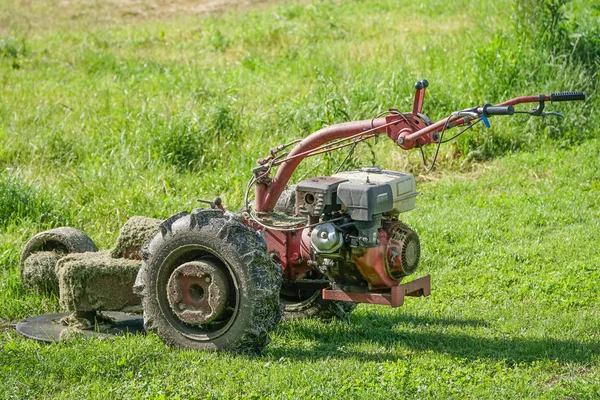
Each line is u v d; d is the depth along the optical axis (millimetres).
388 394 11117
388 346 13305
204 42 38844
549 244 18125
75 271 13844
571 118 25578
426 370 12047
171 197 20609
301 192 12906
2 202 19609
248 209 13781
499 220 19891
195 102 27594
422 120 13008
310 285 14195
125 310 13914
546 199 21156
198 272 12539
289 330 14070
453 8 42562
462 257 17672
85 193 20938
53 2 50062
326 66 32188
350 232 12883
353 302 13414
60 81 32938
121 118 26547
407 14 42750
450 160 24281
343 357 12727
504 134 25297
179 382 11539
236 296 12469
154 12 47656
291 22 41688
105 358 12344
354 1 46906
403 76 27969
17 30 41906
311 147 13711
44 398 11273
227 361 12297
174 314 12945
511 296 15734
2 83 32219
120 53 37062
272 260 12836
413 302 15594
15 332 14508
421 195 21953
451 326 14203
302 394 11102
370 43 36375
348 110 25547
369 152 23531
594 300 15312
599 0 34438
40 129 25781
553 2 28484
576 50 27828
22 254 16125
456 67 30594
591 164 23328
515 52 27484
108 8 48500
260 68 33625
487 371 12070
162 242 12828
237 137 25156
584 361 12531
